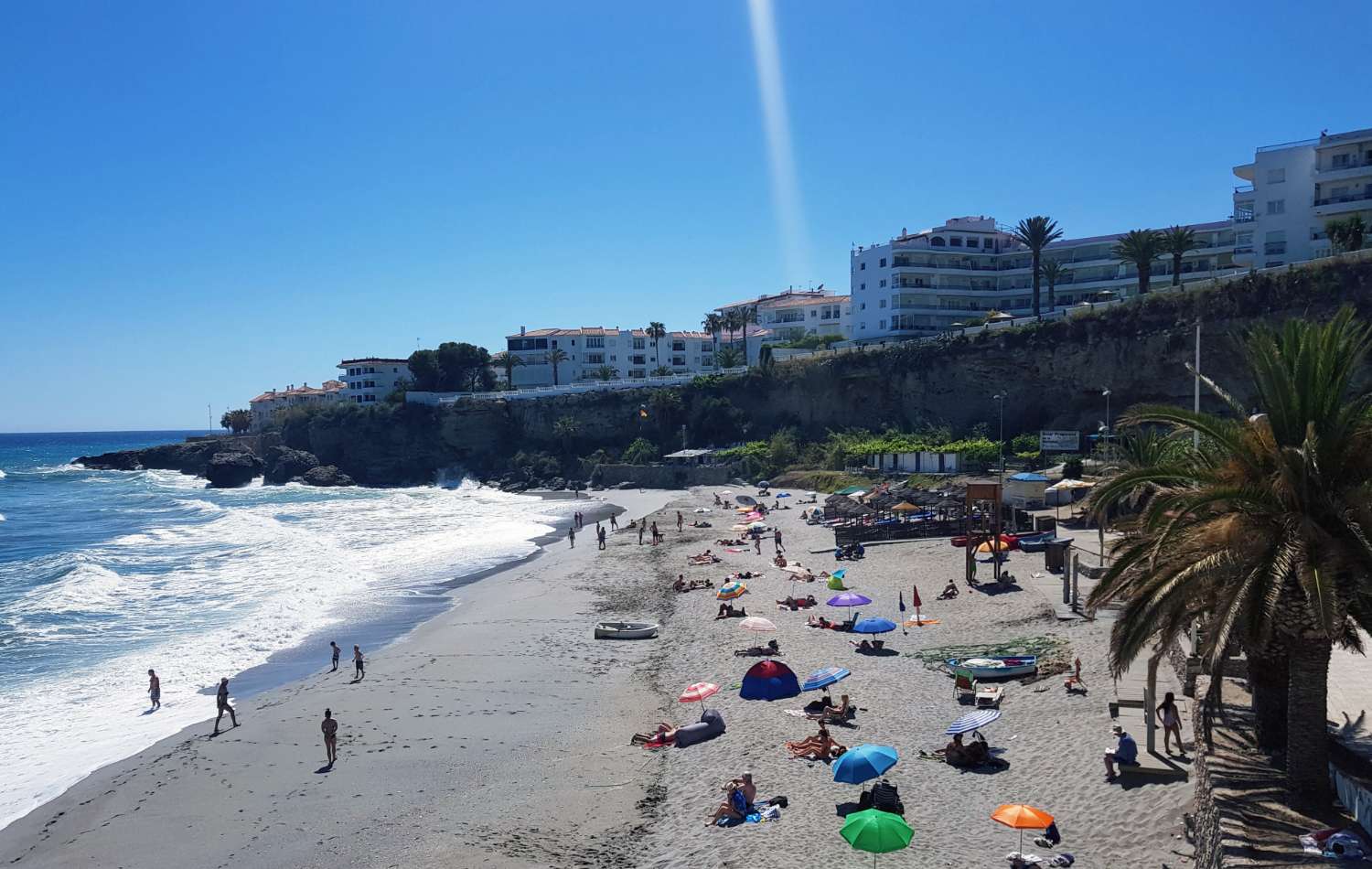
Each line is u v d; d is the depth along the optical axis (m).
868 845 14.62
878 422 99.88
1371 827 12.77
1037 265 95.81
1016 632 30.89
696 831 18.58
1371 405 14.63
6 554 68.06
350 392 169.00
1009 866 15.58
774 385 110.19
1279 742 16.06
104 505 107.19
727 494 90.62
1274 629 13.97
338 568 57.91
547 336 159.75
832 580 40.31
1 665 35.53
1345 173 77.56
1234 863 12.30
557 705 28.88
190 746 26.56
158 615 44.44
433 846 19.45
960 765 20.20
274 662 36.16
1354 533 12.95
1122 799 17.38
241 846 20.12
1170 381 77.62
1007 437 88.31
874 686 26.83
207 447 167.38
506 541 69.81
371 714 28.73
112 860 19.81
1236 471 14.54
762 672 26.31
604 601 45.03
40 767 25.31
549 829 19.88
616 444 119.94
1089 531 45.91
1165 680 23.23
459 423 129.75
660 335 160.38
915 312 111.69
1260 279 73.31
